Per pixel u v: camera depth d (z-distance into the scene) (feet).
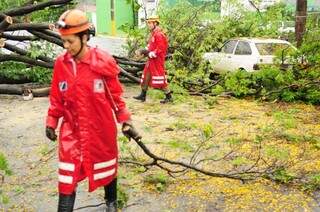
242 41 44.70
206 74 39.45
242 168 19.21
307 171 18.94
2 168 14.57
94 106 12.66
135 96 35.88
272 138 23.80
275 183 17.74
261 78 35.63
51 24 28.58
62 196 12.72
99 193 16.71
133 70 38.83
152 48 32.91
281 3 54.80
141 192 16.83
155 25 33.01
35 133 24.81
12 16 27.32
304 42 37.47
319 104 34.88
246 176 18.04
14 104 32.35
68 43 12.28
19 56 31.45
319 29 41.29
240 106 33.35
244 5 53.11
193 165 18.15
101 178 13.07
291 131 25.49
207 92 37.29
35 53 31.55
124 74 35.24
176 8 44.83
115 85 13.08
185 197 16.46
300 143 23.09
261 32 50.08
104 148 12.96
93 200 16.14
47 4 27.09
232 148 21.81
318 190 17.21
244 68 42.91
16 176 18.42
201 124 27.09
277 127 25.63
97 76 12.62
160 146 22.25
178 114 30.07
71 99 12.62
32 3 28.32
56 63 12.76
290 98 34.73
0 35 26.07
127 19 99.35
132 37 44.47
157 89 33.83
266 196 16.55
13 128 25.86
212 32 44.16
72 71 12.57
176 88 34.47
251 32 49.80
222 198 16.39
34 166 19.58
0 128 25.84
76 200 16.11
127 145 21.93
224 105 33.65
